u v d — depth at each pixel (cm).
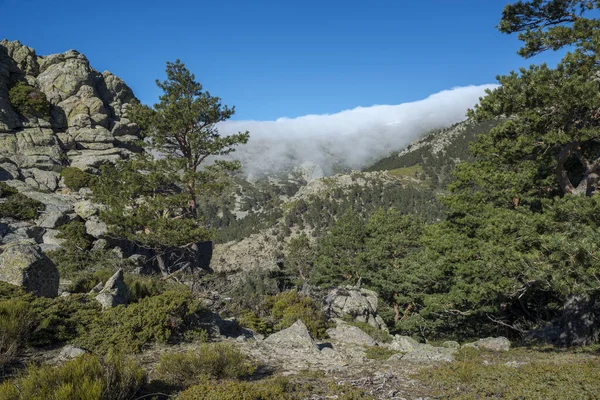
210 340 1238
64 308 1101
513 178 2062
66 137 4069
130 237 2778
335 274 4569
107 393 599
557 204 1098
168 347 1095
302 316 1761
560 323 1709
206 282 2319
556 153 1634
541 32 1489
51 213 2966
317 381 892
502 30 1714
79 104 4366
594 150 1568
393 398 759
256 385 741
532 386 765
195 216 3212
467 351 1305
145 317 1116
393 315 3941
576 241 953
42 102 4038
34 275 1201
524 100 1333
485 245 1580
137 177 3108
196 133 3297
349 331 1775
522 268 1222
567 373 849
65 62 4541
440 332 3266
